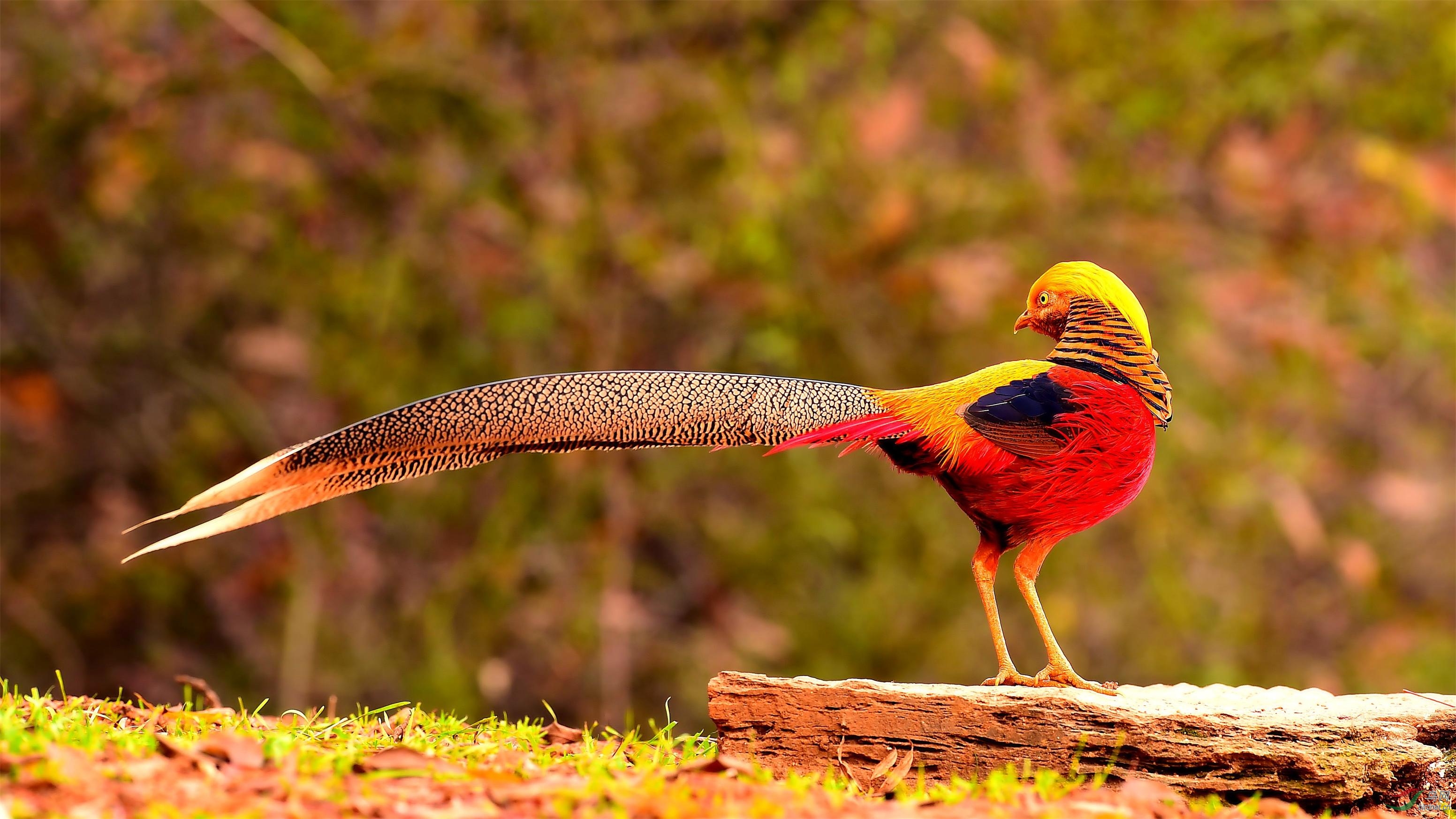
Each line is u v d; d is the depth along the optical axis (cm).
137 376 1362
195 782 439
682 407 524
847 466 1355
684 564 1391
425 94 1306
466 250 1325
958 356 1327
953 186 1353
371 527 1358
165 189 1306
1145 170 1407
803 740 539
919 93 1370
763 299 1303
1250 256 1416
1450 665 1477
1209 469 1364
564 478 1325
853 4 1358
